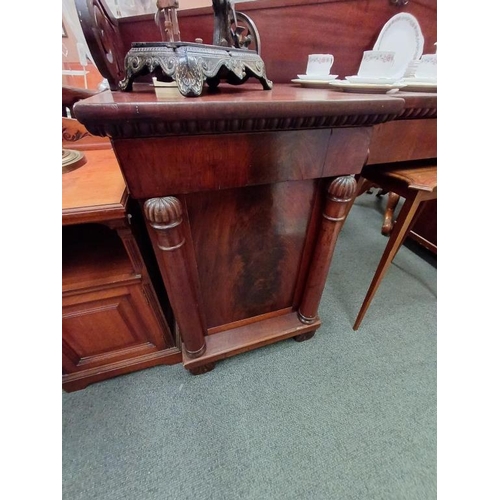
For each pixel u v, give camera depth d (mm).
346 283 1177
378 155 690
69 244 684
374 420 700
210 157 397
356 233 1582
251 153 417
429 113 631
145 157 367
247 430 675
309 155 461
